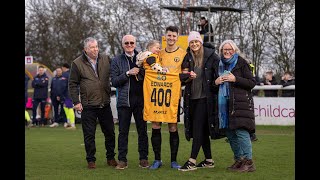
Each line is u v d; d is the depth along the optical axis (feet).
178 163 28.96
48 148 36.47
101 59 27.71
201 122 25.81
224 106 25.27
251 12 101.96
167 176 24.16
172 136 27.04
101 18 125.70
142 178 23.72
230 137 25.93
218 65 25.67
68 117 57.00
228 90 25.04
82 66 27.37
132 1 119.24
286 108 54.85
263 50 104.06
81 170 26.43
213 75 25.90
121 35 122.93
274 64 104.01
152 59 26.35
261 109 55.83
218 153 32.83
